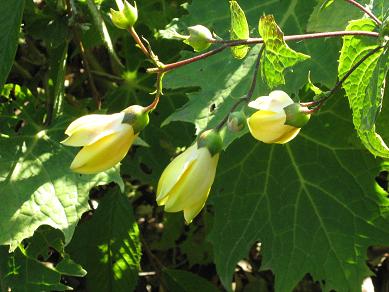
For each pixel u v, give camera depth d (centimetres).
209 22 42
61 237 42
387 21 31
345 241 45
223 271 46
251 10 43
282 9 42
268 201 46
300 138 46
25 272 42
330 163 46
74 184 40
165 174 28
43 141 42
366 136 32
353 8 39
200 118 38
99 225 49
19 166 41
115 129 29
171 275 52
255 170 46
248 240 46
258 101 29
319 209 46
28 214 39
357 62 33
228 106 38
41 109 45
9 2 40
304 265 46
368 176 45
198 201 28
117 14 29
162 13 48
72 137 29
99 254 48
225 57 40
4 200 39
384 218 45
